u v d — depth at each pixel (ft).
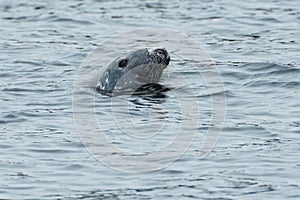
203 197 149.79
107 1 326.24
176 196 150.30
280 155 167.43
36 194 151.74
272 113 192.44
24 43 269.23
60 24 294.66
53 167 163.32
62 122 188.44
